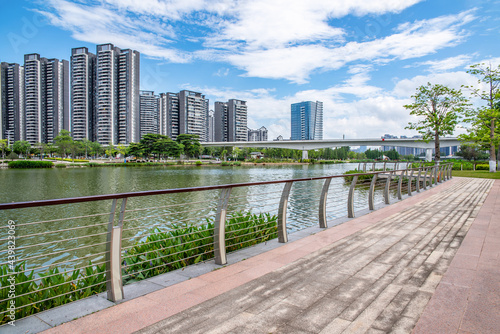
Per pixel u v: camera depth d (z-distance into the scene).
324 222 6.03
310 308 2.74
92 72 131.50
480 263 3.88
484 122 27.27
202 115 175.38
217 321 2.52
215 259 3.99
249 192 24.50
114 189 29.38
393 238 5.18
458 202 9.30
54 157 109.00
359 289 3.15
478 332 2.32
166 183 35.38
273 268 3.79
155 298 2.97
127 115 129.38
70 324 2.50
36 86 125.44
